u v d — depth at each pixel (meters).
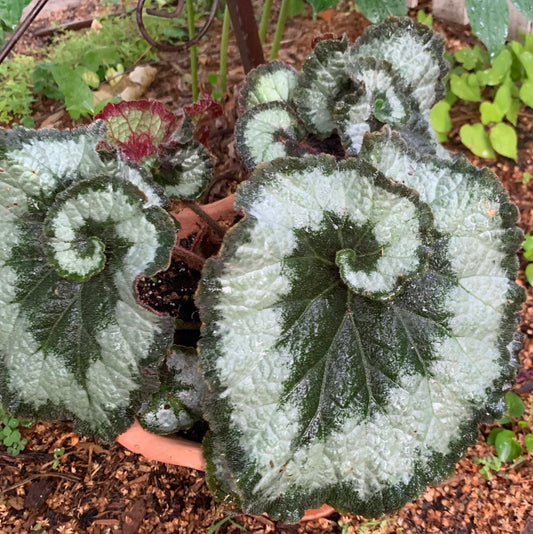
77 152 0.29
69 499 0.40
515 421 0.46
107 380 0.29
